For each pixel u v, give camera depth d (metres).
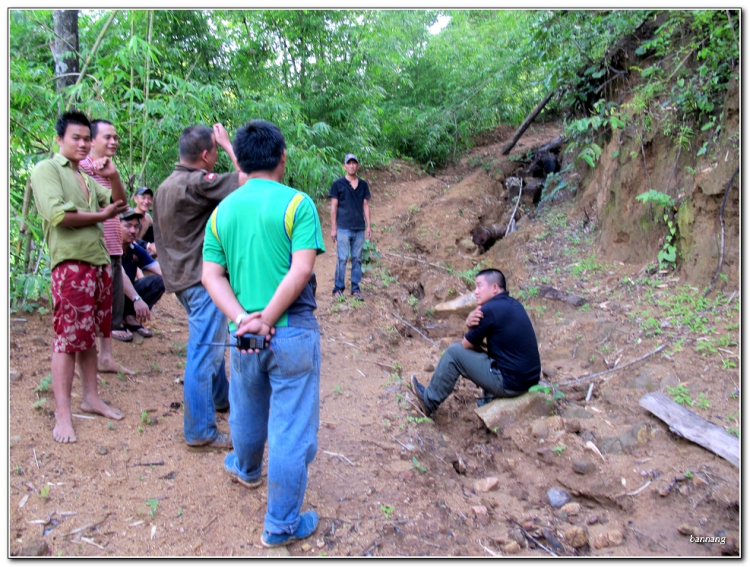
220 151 7.51
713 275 5.52
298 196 2.55
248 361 2.59
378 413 4.40
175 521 2.83
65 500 2.83
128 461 3.19
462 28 14.13
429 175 13.34
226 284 2.61
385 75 12.69
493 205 10.57
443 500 3.43
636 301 5.86
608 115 7.82
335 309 6.70
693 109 6.16
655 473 3.68
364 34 11.02
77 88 4.81
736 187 5.34
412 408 4.62
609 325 5.54
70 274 3.23
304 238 2.50
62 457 3.09
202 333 3.29
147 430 3.51
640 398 4.45
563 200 9.27
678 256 6.04
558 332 5.91
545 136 14.20
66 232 3.23
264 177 2.68
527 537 3.26
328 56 10.86
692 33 6.59
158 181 7.14
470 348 4.71
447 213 10.09
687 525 3.26
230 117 8.15
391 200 11.33
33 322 4.46
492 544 3.11
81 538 2.64
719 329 4.93
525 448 4.16
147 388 4.04
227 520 2.89
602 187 7.78
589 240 7.72
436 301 7.89
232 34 9.52
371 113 11.22
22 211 4.57
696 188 5.73
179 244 3.26
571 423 4.25
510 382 4.55
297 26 10.03
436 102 14.04
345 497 3.25
